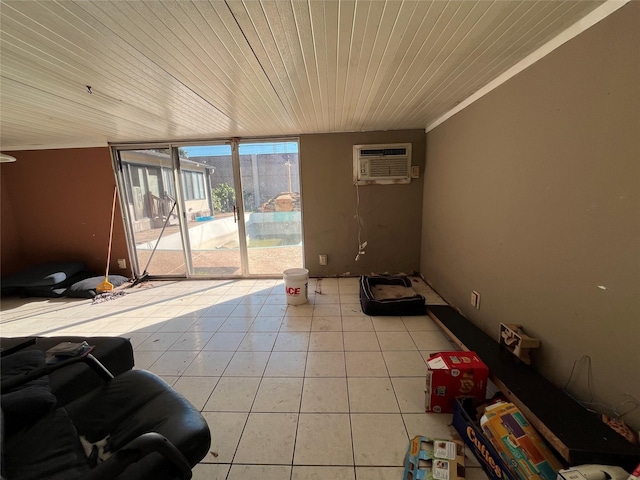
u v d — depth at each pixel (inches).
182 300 125.5
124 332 97.8
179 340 91.0
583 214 49.4
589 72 46.9
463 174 94.8
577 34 48.7
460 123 95.4
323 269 148.9
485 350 68.6
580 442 41.3
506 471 40.9
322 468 47.3
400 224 142.4
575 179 50.8
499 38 53.5
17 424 37.2
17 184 142.6
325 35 50.6
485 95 79.1
